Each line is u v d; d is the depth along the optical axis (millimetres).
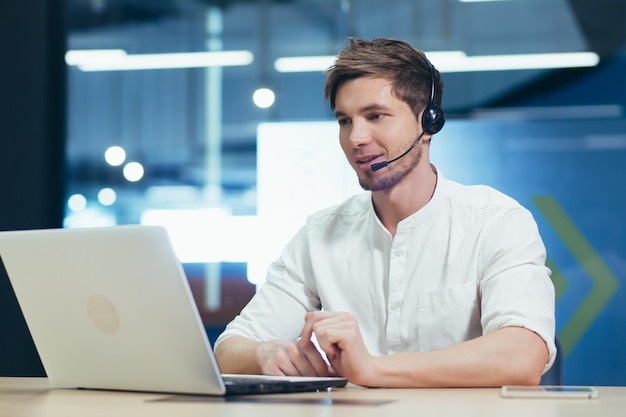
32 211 4016
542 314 1677
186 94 5082
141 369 1363
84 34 5070
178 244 4910
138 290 1301
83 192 4945
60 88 4246
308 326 1625
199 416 1076
